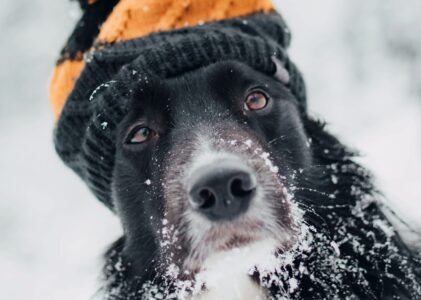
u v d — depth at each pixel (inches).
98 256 22.4
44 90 63.1
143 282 20.0
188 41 18.4
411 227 22.1
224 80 18.4
